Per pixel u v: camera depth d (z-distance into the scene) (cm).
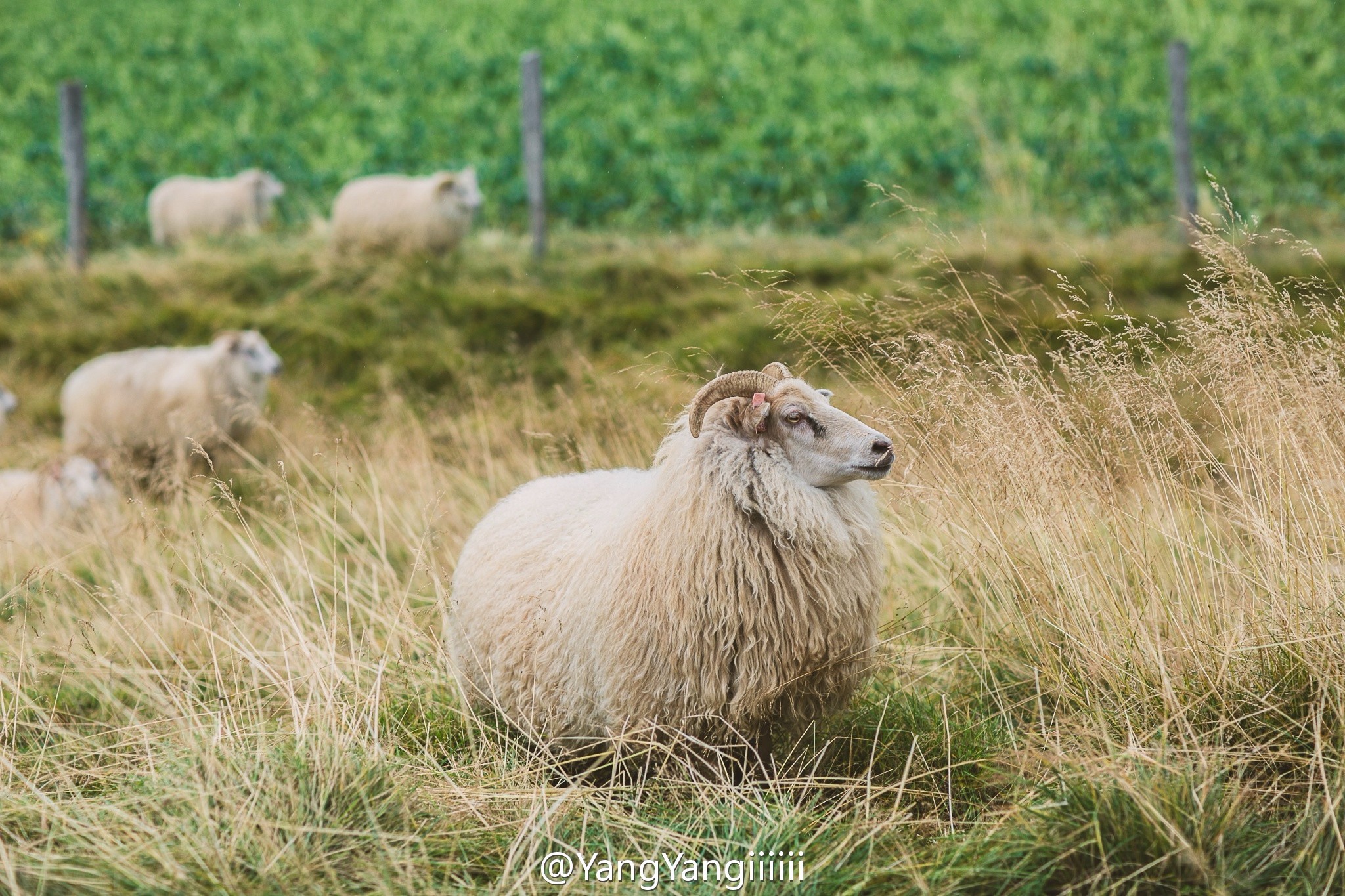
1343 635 511
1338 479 555
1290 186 1964
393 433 1116
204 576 809
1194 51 2686
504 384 1357
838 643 546
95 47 3638
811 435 537
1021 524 619
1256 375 586
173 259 1920
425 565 797
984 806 521
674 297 1537
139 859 474
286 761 519
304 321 1563
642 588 545
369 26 3644
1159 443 621
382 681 661
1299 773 503
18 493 1004
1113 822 452
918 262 1459
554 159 2405
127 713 620
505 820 523
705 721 543
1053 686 586
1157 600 573
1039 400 646
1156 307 1334
